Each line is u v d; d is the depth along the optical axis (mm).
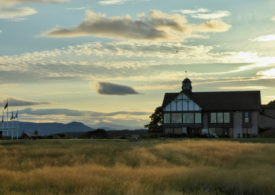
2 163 23297
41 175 15664
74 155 27859
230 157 26719
